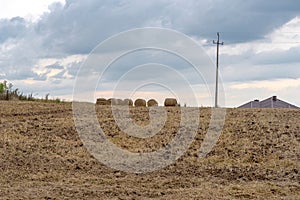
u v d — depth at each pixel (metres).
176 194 11.14
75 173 13.12
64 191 11.21
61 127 17.41
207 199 10.70
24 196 10.66
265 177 12.89
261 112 19.56
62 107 21.03
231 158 14.55
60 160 14.13
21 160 13.89
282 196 11.15
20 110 20.23
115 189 11.52
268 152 14.88
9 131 16.73
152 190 11.50
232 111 19.81
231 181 12.55
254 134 16.44
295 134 16.33
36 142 15.70
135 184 12.12
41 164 13.72
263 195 11.18
